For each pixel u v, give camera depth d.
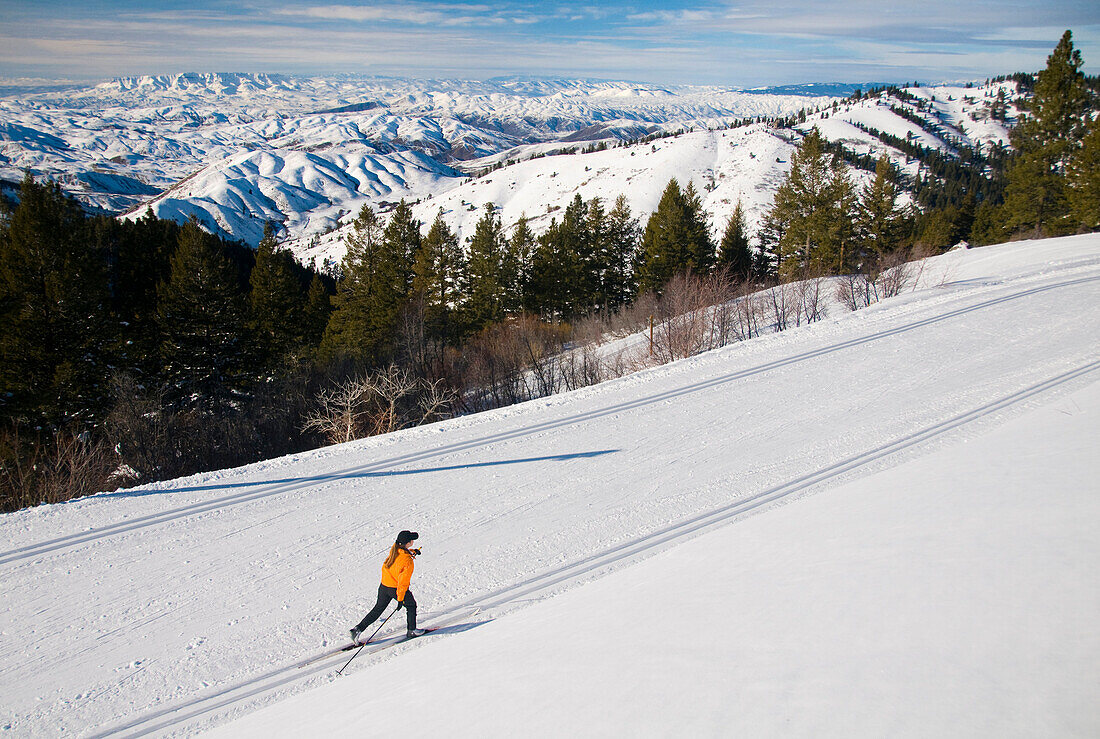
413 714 4.79
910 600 4.65
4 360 25.38
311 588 8.68
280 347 39.59
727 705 3.68
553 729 3.88
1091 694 3.04
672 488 11.16
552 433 13.97
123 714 6.53
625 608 6.26
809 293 30.77
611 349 29.36
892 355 17.33
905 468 9.91
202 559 9.36
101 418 24.62
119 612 8.18
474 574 8.87
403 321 33.03
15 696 6.82
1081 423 9.67
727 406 14.92
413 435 14.20
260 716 6.13
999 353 16.50
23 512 10.61
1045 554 4.94
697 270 44.09
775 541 7.46
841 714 3.32
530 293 47.34
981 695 3.24
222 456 20.64
